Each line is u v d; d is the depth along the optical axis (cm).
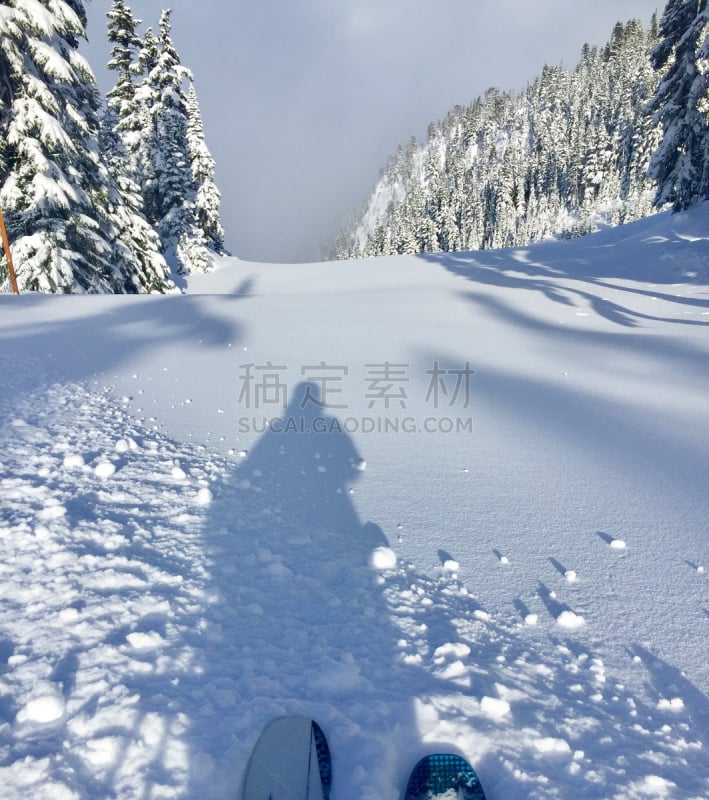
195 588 229
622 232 2753
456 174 10400
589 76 10606
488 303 1382
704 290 1341
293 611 220
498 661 197
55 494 301
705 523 315
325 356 832
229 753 149
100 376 641
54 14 1247
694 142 2130
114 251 1659
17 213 1280
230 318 1117
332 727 160
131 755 144
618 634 218
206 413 537
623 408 556
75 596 211
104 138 2822
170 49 3108
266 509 323
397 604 231
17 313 970
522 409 570
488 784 146
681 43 2052
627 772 151
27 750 142
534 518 325
